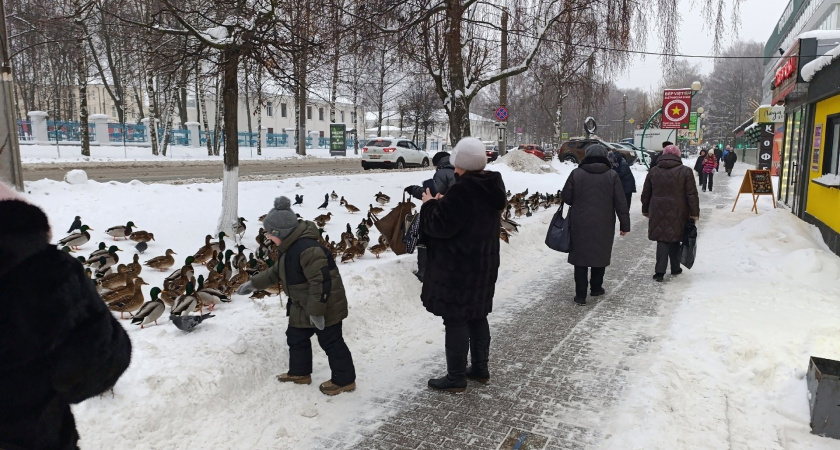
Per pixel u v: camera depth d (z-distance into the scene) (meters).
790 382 4.26
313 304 4.01
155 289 5.42
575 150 30.98
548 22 12.50
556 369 4.82
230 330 4.82
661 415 3.86
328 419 3.96
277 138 48.38
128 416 3.54
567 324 6.02
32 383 1.55
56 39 21.22
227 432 3.70
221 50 8.66
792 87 12.91
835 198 9.44
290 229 4.11
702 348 5.00
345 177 16.14
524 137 79.56
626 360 4.99
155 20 8.77
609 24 11.99
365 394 4.34
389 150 25.47
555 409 4.10
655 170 7.66
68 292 1.58
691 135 47.59
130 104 57.44
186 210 10.38
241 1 8.52
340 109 64.94
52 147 30.39
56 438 1.69
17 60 35.44
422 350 5.30
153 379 3.87
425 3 11.27
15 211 1.53
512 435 3.73
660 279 7.79
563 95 18.31
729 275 7.91
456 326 4.27
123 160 25.97
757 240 9.60
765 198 18.20
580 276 6.71
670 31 12.74
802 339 5.04
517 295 7.25
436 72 13.30
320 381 4.51
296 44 9.00
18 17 18.41
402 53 11.82
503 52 13.80
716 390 4.28
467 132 12.77
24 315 1.50
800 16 45.66
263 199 12.23
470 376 4.56
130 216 9.51
